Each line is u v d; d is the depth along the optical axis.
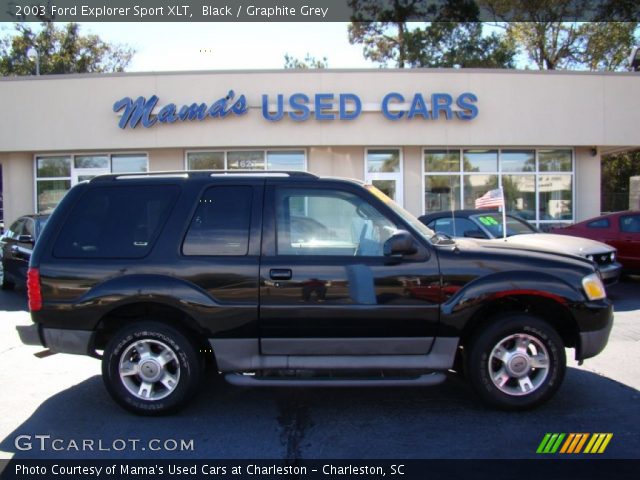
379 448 3.71
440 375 4.16
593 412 4.30
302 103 13.82
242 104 13.71
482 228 9.02
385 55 29.88
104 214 4.34
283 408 4.50
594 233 11.20
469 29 27.75
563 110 14.39
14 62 29.39
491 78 14.20
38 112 14.12
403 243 4.01
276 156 14.62
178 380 4.23
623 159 33.19
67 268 4.22
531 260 4.27
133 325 4.22
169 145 13.91
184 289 4.11
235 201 4.31
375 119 13.96
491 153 14.95
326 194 4.32
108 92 13.97
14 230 10.89
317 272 4.12
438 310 4.13
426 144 14.17
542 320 4.21
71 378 5.30
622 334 6.87
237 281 4.12
